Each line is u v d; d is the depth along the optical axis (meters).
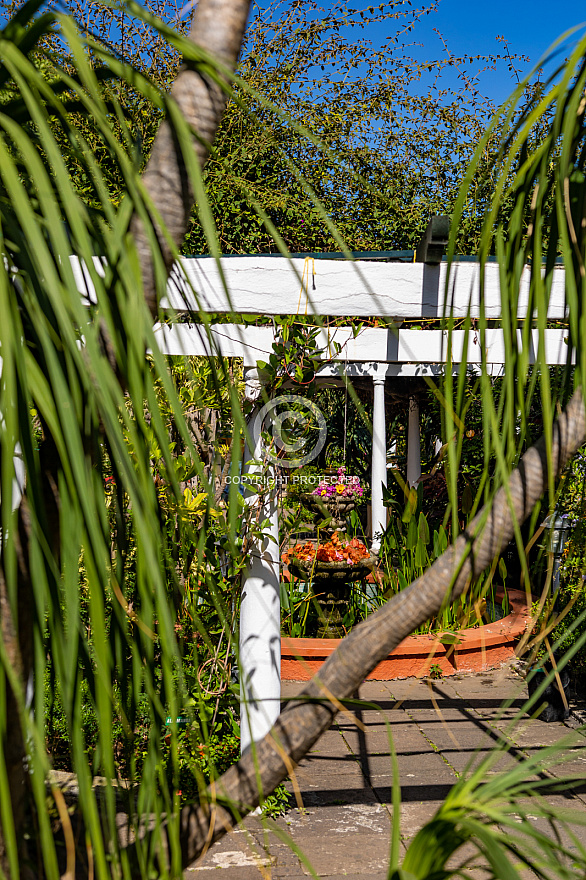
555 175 1.02
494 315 3.12
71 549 0.72
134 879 1.05
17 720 0.90
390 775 4.38
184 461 3.18
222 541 3.28
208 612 3.29
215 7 1.02
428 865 1.08
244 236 9.21
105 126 0.77
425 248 3.10
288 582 6.61
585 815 1.12
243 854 3.40
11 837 0.63
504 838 1.06
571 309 0.92
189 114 0.97
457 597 1.08
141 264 0.95
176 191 0.97
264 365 3.48
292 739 1.11
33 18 0.89
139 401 0.76
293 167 0.83
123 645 0.91
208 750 1.00
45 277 0.65
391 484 9.24
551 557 1.12
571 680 5.71
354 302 3.15
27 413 0.72
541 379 0.95
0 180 0.88
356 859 3.39
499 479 1.02
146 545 0.69
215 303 3.11
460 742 4.84
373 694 5.84
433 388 1.08
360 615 6.86
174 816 0.85
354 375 6.81
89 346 0.67
